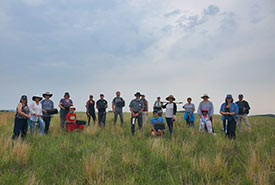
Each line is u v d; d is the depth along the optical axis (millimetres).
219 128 11461
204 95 9188
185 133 8680
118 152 4980
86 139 7102
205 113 8930
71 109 9227
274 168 3961
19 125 6914
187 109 11469
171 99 9070
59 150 5199
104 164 4070
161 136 7859
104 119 11516
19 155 4434
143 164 4293
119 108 11117
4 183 3215
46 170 3830
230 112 7781
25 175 3500
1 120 11641
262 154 4812
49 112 8664
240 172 4070
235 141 6773
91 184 3371
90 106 12094
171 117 8898
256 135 8242
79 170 3889
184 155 5082
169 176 3693
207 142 6754
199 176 3820
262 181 3318
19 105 6879
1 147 5004
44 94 8906
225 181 3531
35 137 7195
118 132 8953
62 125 9789
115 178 3627
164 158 4734
